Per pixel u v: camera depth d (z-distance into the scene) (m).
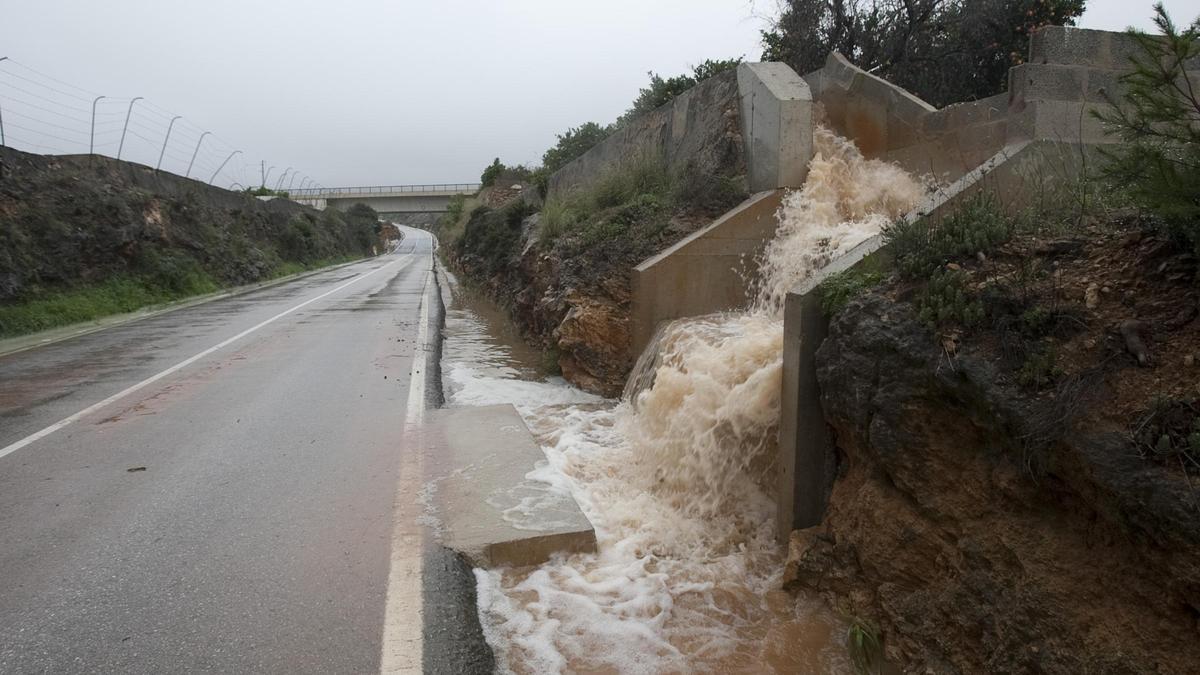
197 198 27.98
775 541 4.93
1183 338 2.94
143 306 19.23
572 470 6.38
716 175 11.09
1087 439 2.71
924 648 3.33
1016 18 13.73
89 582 4.02
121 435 7.03
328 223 53.41
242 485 5.59
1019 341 3.29
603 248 10.73
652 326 9.08
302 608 3.76
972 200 4.98
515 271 18.05
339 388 9.20
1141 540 2.51
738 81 11.12
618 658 3.59
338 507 5.14
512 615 3.94
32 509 5.10
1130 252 3.61
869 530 3.88
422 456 6.32
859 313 4.19
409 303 21.12
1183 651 2.37
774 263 8.98
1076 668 2.61
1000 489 3.14
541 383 10.21
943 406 3.51
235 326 15.77
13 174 17.56
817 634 3.84
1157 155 3.26
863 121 10.86
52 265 17.22
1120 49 7.48
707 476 5.64
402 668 3.27
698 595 4.26
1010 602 2.93
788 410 4.74
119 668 3.23
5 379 9.89
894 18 15.03
